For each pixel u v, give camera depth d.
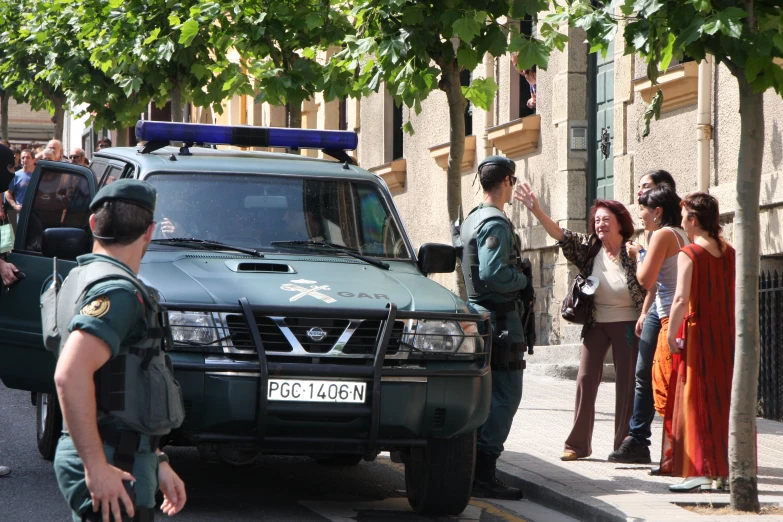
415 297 8.99
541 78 21.06
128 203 5.16
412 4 12.97
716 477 9.84
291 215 10.19
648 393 11.29
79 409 4.75
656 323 11.16
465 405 8.72
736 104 15.48
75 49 23.84
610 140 19.41
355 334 8.60
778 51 8.45
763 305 14.72
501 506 9.95
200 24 17.91
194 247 9.69
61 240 8.98
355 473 11.41
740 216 9.01
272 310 8.41
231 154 11.05
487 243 10.02
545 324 20.84
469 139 23.75
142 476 4.99
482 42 12.89
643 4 8.48
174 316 8.35
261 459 12.02
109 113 25.03
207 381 8.23
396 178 27.67
